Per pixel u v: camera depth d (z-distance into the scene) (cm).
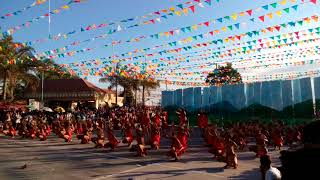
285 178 838
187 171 1456
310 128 823
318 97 2770
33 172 1509
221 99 3403
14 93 5347
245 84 3238
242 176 1341
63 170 1545
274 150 2011
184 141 1911
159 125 2916
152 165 1614
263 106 3091
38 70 4322
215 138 1784
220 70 5019
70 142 2628
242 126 2464
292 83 2931
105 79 5450
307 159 803
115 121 3544
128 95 6022
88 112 4141
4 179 1379
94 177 1389
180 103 3738
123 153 2017
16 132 3294
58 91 5428
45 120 3638
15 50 4100
